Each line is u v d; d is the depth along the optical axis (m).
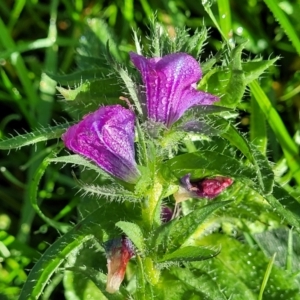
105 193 0.14
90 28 0.21
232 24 0.24
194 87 0.15
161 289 0.16
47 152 0.22
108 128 0.14
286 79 0.25
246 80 0.16
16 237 0.22
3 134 0.24
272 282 0.17
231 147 0.18
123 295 0.15
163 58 0.14
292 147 0.20
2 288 0.20
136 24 0.26
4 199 0.23
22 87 0.25
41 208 0.23
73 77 0.19
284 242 0.18
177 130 0.15
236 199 0.17
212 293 0.16
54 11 0.25
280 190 0.15
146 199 0.15
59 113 0.25
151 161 0.14
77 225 0.15
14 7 0.27
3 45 0.25
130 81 0.15
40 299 0.19
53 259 0.15
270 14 0.25
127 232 0.14
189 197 0.15
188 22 0.25
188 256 0.15
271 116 0.20
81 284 0.18
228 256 0.18
